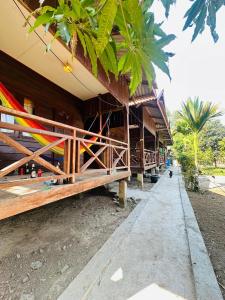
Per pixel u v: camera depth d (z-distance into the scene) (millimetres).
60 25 661
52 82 4770
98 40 539
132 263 2502
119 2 549
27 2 1956
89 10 616
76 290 1977
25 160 1955
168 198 6133
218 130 30844
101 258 2582
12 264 2492
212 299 1801
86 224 3938
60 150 3580
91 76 4352
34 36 2867
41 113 4465
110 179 3965
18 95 3871
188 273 2285
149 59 782
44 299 1923
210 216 4543
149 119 9625
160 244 3029
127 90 5508
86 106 6086
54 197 2297
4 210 1662
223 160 22094
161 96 7062
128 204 5367
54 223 3943
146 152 9055
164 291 1987
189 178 8234
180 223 3938
